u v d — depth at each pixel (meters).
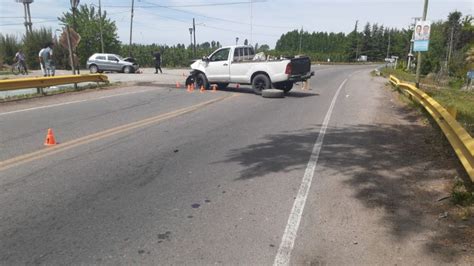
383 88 21.02
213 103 13.08
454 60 48.16
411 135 8.20
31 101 13.02
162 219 4.18
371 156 6.55
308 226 4.05
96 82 18.92
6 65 38.75
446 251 3.55
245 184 5.23
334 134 8.31
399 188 5.07
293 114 11.08
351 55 113.62
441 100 15.04
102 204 4.54
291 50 120.62
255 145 7.30
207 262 3.38
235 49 16.75
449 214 4.27
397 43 108.38
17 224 4.02
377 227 4.02
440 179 5.36
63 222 4.08
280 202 4.64
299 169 5.85
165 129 8.66
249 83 16.34
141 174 5.58
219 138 7.86
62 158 6.30
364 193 4.91
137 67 34.62
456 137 6.16
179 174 5.61
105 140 7.52
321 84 23.88
